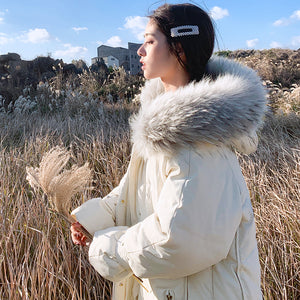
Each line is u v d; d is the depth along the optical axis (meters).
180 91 0.94
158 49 1.06
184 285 0.98
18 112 6.76
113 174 3.38
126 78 10.68
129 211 1.27
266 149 4.06
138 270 0.96
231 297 0.95
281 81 12.72
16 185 2.88
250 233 1.02
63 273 1.87
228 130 0.89
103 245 1.07
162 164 0.97
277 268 2.13
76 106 7.28
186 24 1.03
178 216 0.86
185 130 0.88
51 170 1.26
